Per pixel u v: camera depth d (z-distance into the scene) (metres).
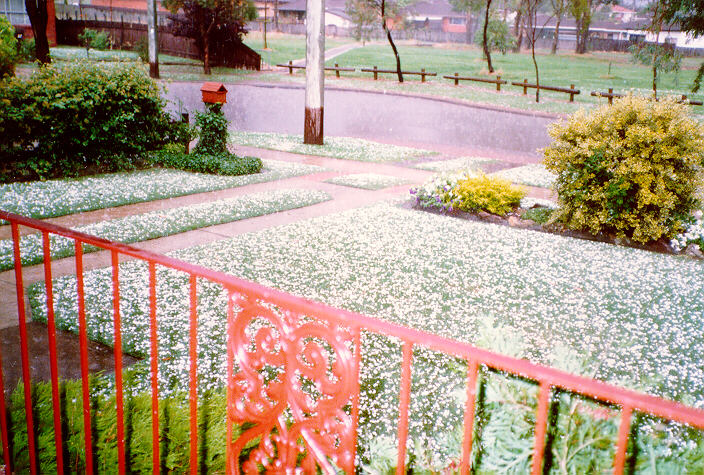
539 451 1.29
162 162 13.14
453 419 3.84
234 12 34.38
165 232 8.13
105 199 9.86
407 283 6.48
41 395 3.05
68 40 44.75
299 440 2.67
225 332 4.99
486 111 22.39
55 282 6.07
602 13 66.38
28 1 25.62
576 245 8.43
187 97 23.95
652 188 8.23
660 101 8.49
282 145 17.06
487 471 2.42
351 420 1.64
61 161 11.52
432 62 47.59
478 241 8.40
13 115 10.49
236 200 10.26
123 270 6.55
